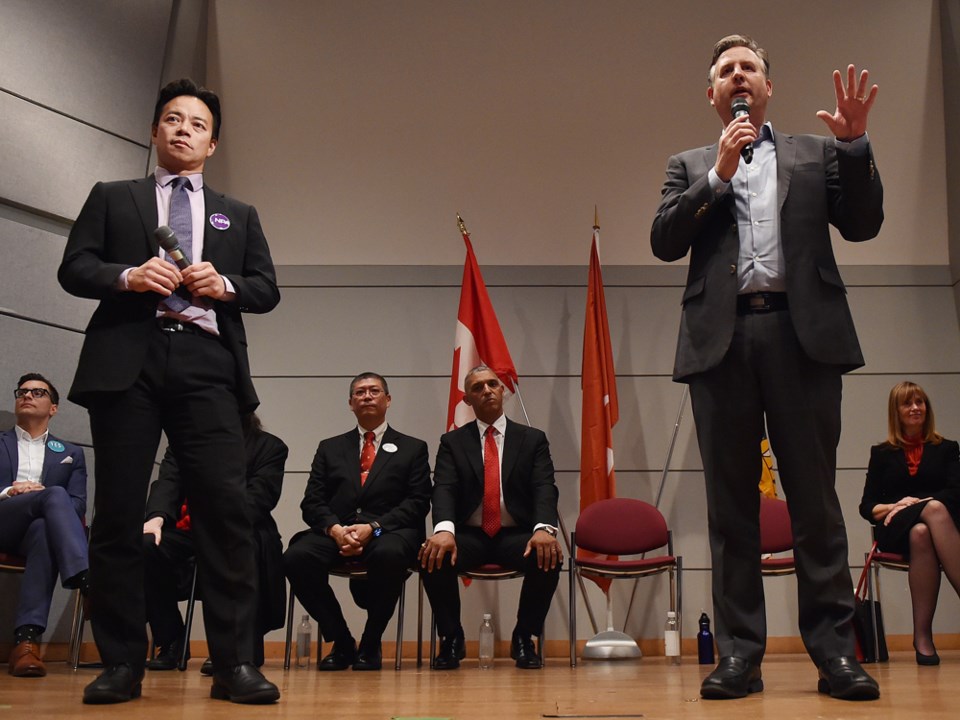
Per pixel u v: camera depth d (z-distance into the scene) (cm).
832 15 521
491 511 384
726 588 205
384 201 518
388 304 505
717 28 526
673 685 251
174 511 369
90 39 452
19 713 168
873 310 499
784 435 203
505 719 160
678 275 507
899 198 510
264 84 525
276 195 518
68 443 394
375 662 353
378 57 529
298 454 485
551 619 461
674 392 492
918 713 162
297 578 361
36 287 420
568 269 510
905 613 461
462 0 534
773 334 204
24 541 337
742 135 197
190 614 367
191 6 509
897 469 399
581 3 532
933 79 514
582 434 464
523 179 521
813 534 201
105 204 205
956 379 490
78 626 370
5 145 415
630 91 526
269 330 500
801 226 207
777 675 272
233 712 173
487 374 405
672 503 478
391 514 379
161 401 196
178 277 192
